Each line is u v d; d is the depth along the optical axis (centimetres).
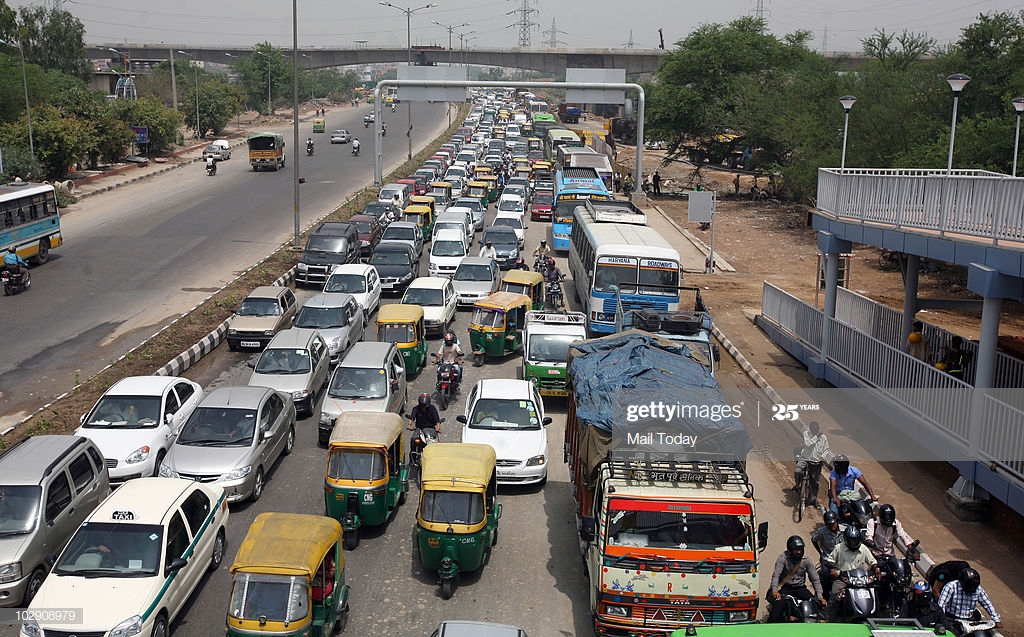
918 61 4959
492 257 3353
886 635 764
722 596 1042
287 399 1795
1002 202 1380
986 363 1390
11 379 2133
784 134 5178
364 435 1430
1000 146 3244
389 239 3619
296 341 2067
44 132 5219
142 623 1032
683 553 1044
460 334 2659
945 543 1358
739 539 1055
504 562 1354
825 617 1080
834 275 2072
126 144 6266
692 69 6056
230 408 1602
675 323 1861
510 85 4716
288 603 1007
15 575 1159
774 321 2616
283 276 3192
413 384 2222
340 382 1853
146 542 1116
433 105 15600
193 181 5941
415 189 5106
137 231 4094
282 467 1702
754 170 6359
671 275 2439
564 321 2209
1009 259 1325
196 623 1152
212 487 1332
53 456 1319
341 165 7006
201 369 2275
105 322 2634
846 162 4294
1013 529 1368
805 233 4509
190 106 8919
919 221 1642
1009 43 3956
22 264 2962
